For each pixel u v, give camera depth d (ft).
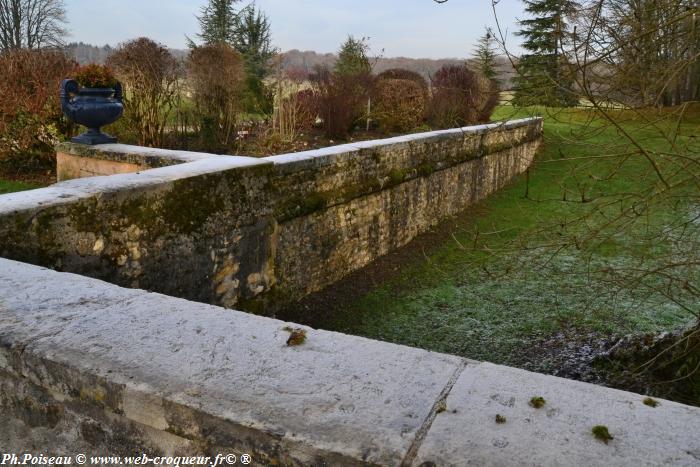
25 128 29.53
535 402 4.76
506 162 38.52
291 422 4.54
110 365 5.34
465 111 40.19
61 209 10.19
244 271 15.19
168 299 7.03
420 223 26.96
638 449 4.19
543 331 15.44
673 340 12.23
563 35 9.48
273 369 5.31
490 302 17.79
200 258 13.52
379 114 43.45
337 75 42.96
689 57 9.05
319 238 19.08
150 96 31.37
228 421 4.61
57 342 5.76
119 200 11.29
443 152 28.78
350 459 4.18
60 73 30.19
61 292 7.15
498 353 14.35
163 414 4.93
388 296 18.94
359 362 5.47
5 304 6.68
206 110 34.27
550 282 18.84
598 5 8.84
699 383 10.98
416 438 4.33
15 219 9.45
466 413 4.62
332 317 17.30
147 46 33.19
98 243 10.94
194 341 5.85
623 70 9.36
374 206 22.47
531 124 42.39
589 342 14.43
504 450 4.17
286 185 17.19
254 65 57.16
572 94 9.77
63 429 5.87
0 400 6.34
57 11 90.99
